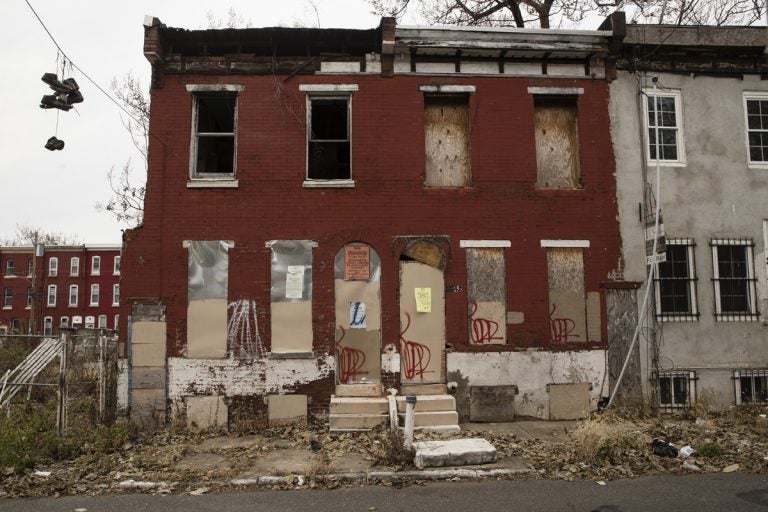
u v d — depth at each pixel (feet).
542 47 40.11
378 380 38.04
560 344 39.06
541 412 38.50
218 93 39.86
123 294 37.86
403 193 39.27
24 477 26.30
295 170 39.09
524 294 39.17
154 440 33.45
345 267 38.68
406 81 40.16
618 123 41.27
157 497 24.22
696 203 41.39
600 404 38.96
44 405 41.09
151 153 38.88
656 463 27.53
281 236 38.63
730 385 40.24
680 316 40.37
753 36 42.75
